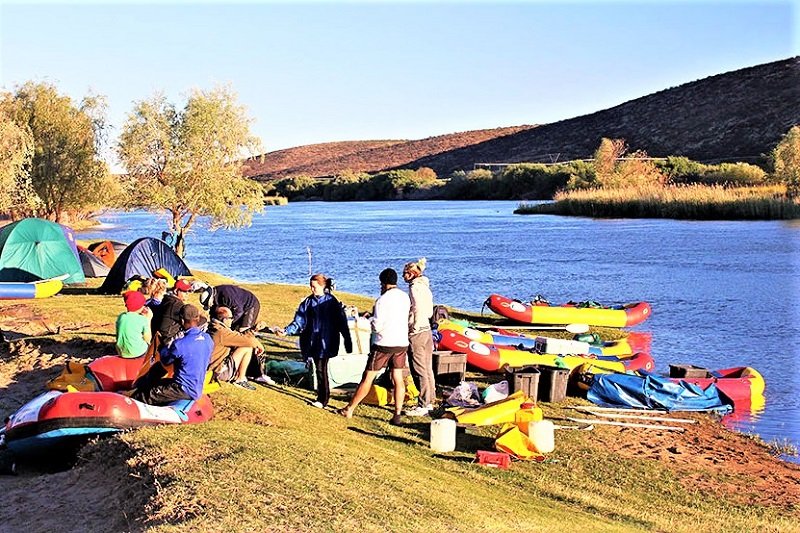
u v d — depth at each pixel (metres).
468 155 197.62
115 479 6.88
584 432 11.14
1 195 30.72
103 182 43.00
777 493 9.27
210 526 5.60
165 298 9.76
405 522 6.18
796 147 72.62
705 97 161.62
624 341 16.58
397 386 10.61
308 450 7.71
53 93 43.47
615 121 174.25
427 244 47.75
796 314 22.36
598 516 7.91
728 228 56.09
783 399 13.55
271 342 15.34
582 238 50.00
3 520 6.36
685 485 9.34
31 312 16.78
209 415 8.97
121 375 9.69
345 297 22.89
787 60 161.38
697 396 12.78
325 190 160.12
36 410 7.95
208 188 33.31
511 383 12.02
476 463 9.39
